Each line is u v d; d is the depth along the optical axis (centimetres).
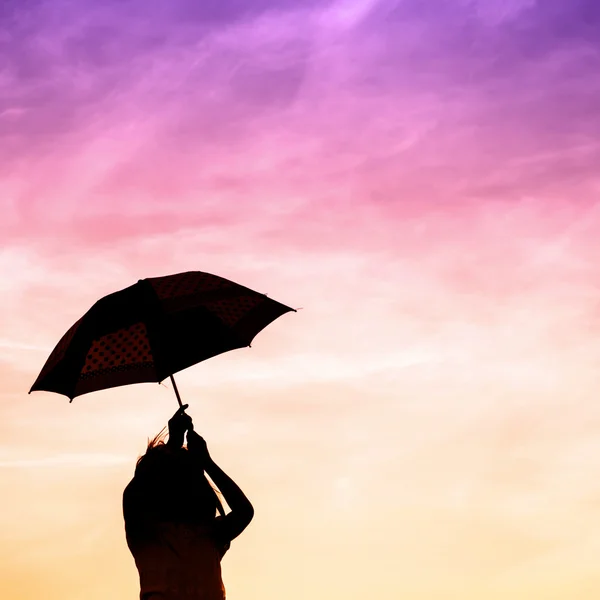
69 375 466
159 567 414
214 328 489
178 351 477
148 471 427
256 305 507
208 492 432
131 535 421
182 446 450
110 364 468
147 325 470
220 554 428
